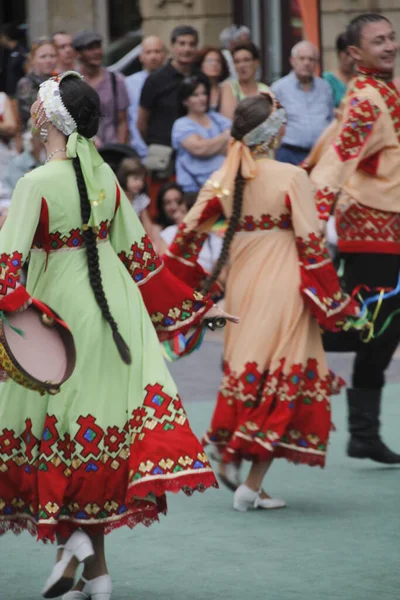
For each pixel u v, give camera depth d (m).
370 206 13.45
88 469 9.06
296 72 22.88
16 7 40.56
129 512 9.18
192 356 20.88
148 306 9.81
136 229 9.62
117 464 9.13
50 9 39.31
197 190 22.55
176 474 8.90
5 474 9.32
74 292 9.20
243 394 12.16
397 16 27.86
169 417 9.06
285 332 12.17
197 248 12.63
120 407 9.17
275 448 12.33
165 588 9.90
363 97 13.05
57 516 9.02
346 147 12.97
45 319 8.89
